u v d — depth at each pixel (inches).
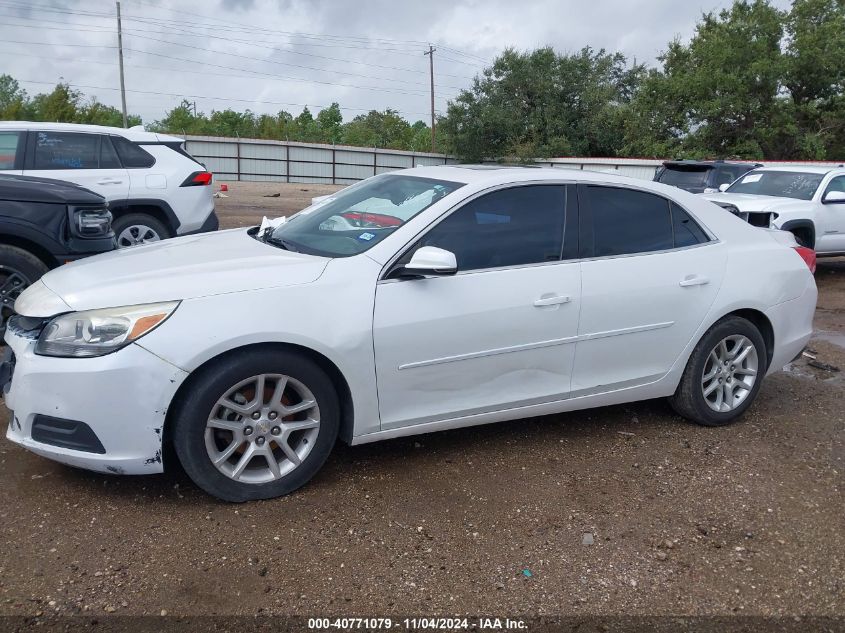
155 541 118.4
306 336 127.6
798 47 1316.4
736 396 180.1
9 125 307.4
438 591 109.7
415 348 138.0
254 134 2479.1
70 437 121.2
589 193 160.9
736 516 135.3
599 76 1908.2
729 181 569.0
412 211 147.3
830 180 417.1
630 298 158.9
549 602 108.3
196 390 122.4
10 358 132.3
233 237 167.3
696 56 1407.5
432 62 2260.1
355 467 148.0
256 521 125.7
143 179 332.8
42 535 118.5
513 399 151.9
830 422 185.3
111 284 127.0
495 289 144.5
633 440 168.7
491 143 1892.2
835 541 128.2
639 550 122.8
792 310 185.0
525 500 137.7
